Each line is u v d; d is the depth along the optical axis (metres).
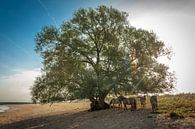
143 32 42.78
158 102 40.72
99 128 25.50
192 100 38.22
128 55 41.97
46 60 43.88
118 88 41.56
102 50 43.56
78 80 41.78
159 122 23.61
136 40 42.47
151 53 42.03
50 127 31.03
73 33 44.72
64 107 74.12
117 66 41.28
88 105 73.88
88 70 41.69
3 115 60.06
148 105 39.50
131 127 23.53
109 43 43.59
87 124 28.78
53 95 42.31
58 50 43.88
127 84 40.94
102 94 42.53
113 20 44.16
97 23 44.50
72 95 41.19
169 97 50.09
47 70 43.50
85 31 44.72
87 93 40.59
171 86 42.06
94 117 33.38
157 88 42.19
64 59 43.56
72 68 42.31
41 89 42.91
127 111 34.00
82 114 40.00
